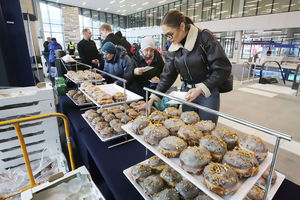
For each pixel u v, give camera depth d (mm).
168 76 1521
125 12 16312
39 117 1060
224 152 741
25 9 2023
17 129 1017
